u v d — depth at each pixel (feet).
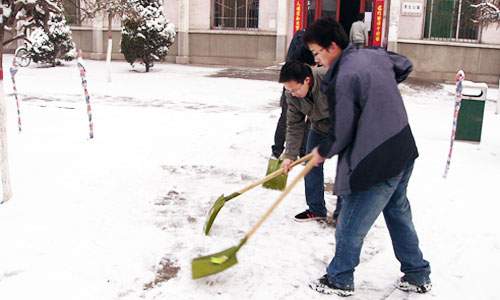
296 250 11.80
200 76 48.83
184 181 16.55
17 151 19.20
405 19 51.98
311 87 11.06
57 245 11.49
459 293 10.12
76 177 16.28
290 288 10.11
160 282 10.18
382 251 11.98
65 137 21.74
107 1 44.14
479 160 20.34
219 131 24.09
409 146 8.93
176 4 61.00
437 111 33.32
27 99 32.22
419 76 52.60
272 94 38.17
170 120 26.45
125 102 32.32
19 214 13.15
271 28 58.23
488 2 36.70
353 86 8.33
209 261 9.71
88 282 10.00
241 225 13.10
